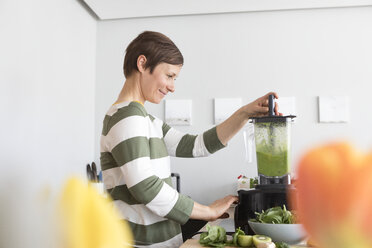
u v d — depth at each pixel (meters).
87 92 2.51
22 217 1.67
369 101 2.42
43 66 1.93
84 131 2.46
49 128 1.98
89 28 2.56
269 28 2.55
